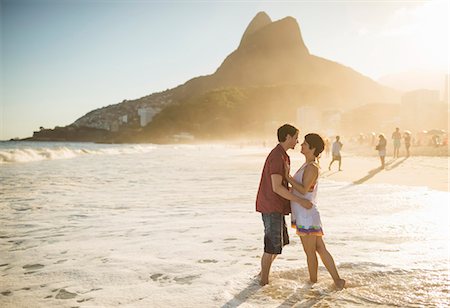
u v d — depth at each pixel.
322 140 3.77
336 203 8.81
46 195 10.88
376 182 13.00
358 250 4.95
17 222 7.14
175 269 4.32
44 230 6.47
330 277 3.96
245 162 28.83
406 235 5.77
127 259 4.74
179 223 6.93
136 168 22.34
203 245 5.38
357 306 3.22
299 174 3.78
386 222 6.71
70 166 23.81
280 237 3.78
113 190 11.92
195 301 3.37
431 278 3.87
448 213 7.54
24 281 3.99
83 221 7.22
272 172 3.69
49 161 29.20
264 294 3.51
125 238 5.84
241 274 4.08
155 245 5.40
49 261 4.70
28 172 19.06
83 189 12.23
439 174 15.68
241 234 6.03
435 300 3.32
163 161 30.77
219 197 10.24
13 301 3.46
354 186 11.96
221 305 3.27
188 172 19.12
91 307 3.30
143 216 7.66
